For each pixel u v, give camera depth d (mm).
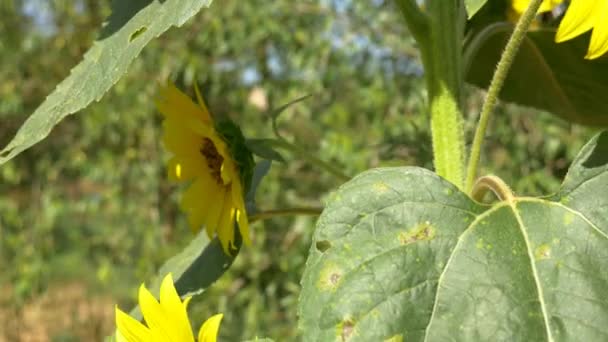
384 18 1448
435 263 328
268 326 1479
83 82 406
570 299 317
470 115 1230
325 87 1500
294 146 464
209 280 469
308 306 326
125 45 397
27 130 416
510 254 329
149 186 1693
